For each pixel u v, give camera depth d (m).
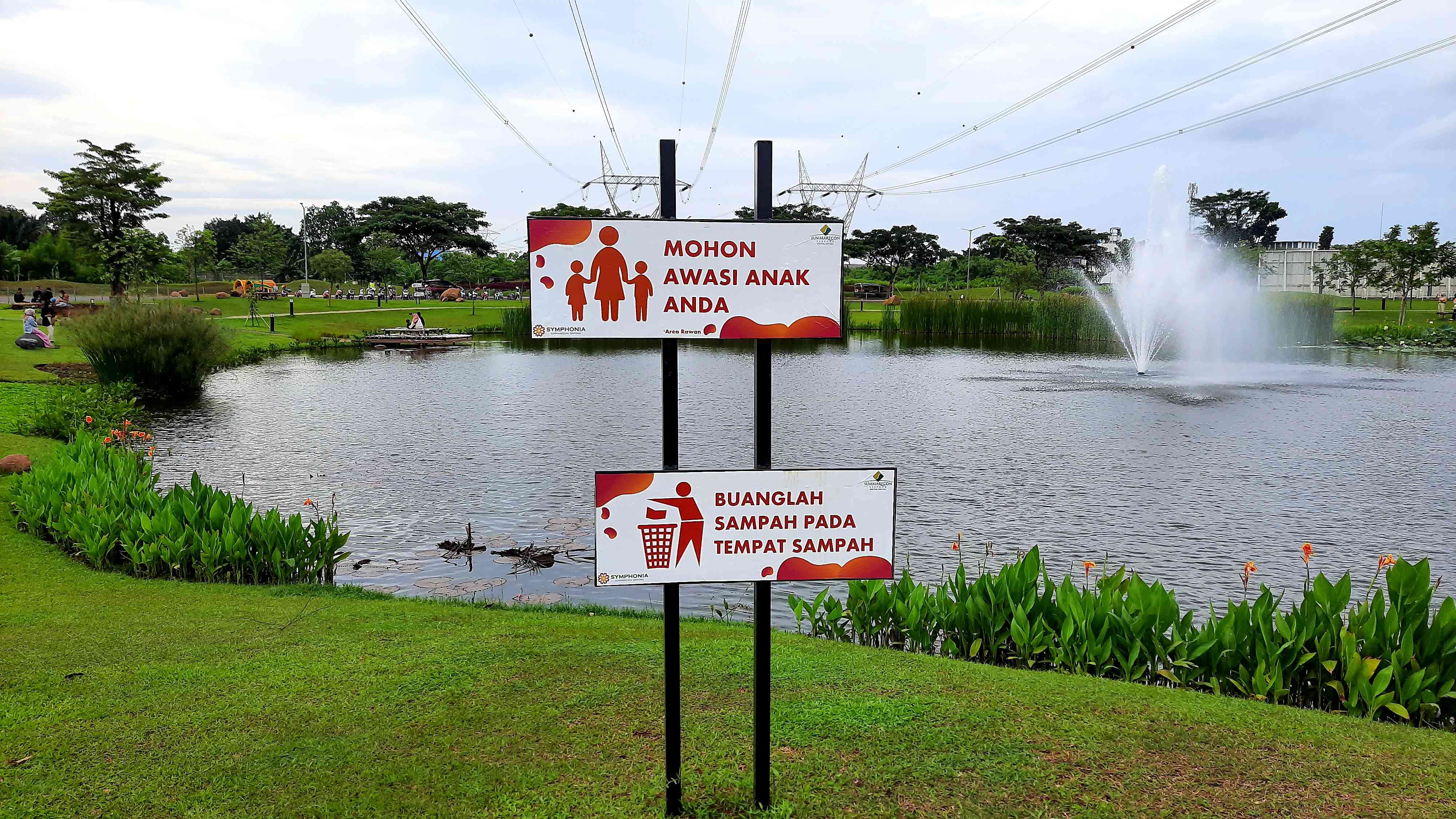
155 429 22.59
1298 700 6.33
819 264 4.22
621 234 4.12
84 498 10.30
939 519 13.92
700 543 4.25
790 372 39.12
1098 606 6.96
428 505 14.68
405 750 5.02
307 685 6.00
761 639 4.30
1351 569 11.54
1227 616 6.50
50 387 25.80
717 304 4.19
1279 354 48.78
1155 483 16.58
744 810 4.37
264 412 25.81
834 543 4.32
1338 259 84.62
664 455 4.21
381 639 7.16
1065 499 15.30
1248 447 20.36
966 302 65.56
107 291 82.38
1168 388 32.44
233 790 4.57
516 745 5.09
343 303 84.81
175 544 9.23
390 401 28.55
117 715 5.45
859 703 5.75
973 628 7.33
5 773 4.70
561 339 4.14
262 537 9.44
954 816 4.36
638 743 5.12
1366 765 4.92
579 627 7.73
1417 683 5.68
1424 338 55.34
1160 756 5.01
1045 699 5.86
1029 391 31.67
